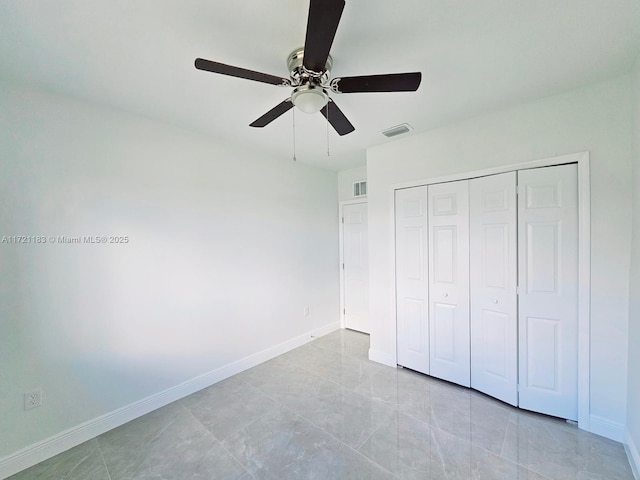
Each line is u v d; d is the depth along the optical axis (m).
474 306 2.51
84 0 1.18
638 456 1.61
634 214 1.76
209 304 2.75
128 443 1.95
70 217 1.97
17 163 1.77
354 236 4.23
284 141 2.92
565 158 2.03
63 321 1.93
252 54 1.57
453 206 2.60
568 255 2.04
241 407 2.35
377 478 1.63
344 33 1.40
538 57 1.62
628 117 1.81
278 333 3.42
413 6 1.24
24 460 1.76
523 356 2.23
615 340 1.87
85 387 2.02
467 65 1.69
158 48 1.50
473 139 2.44
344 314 4.35
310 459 1.78
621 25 1.37
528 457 1.76
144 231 2.32
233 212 2.97
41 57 1.55
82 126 2.02
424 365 2.84
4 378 1.72
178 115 2.30
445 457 1.78
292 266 3.62
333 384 2.70
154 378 2.37
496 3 1.24
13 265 1.76
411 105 2.19
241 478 1.65
